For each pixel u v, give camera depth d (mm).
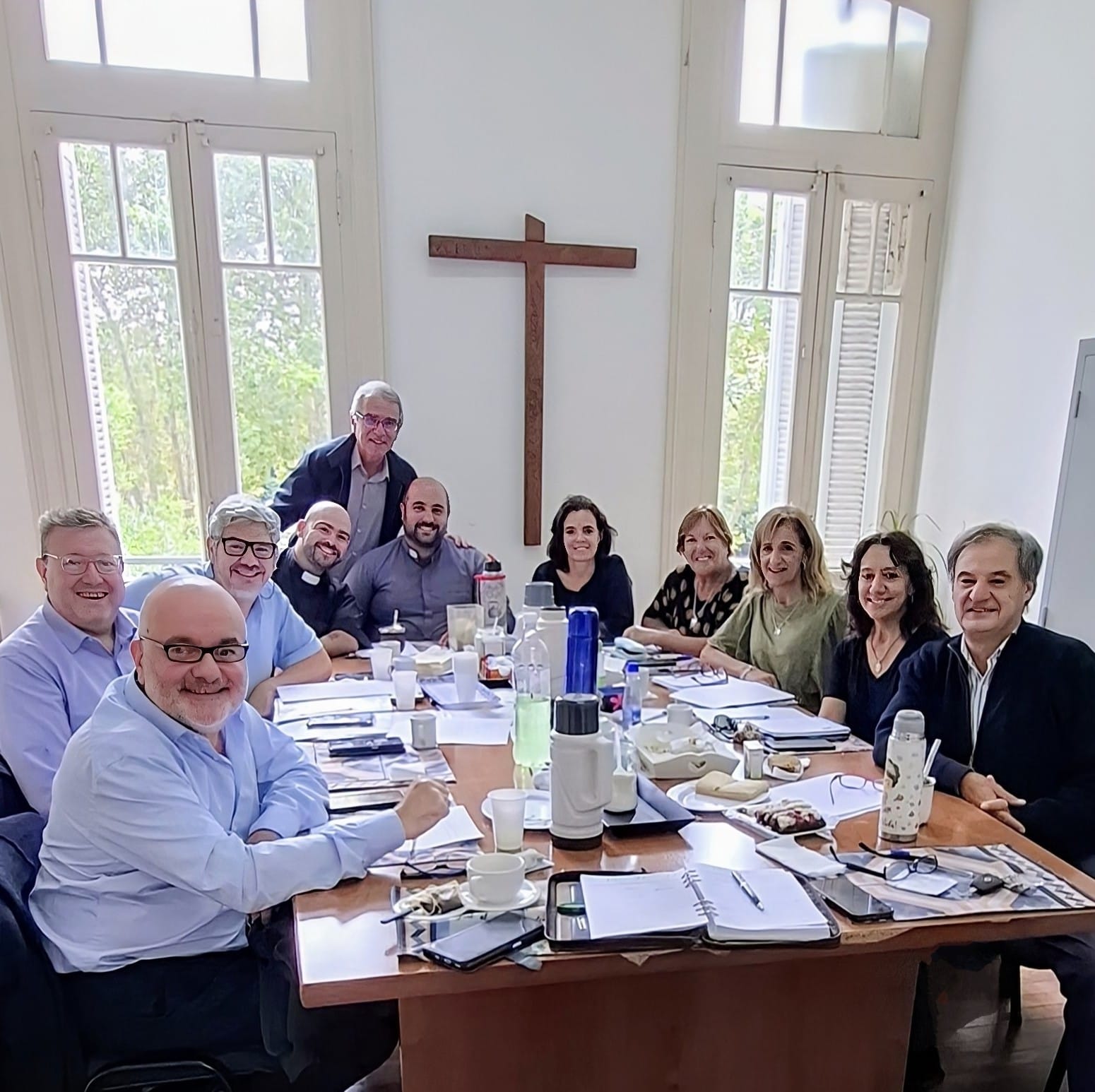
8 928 1003
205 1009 1116
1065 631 2568
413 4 2658
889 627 1796
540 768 1392
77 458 2736
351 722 1639
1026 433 2799
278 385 2840
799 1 2955
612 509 3160
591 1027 1069
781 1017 1120
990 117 2934
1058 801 1377
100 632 1649
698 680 2027
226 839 1044
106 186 2607
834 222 3115
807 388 3223
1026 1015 1763
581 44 2799
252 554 1854
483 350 2934
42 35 2484
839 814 1261
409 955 882
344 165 2711
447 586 2572
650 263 3000
